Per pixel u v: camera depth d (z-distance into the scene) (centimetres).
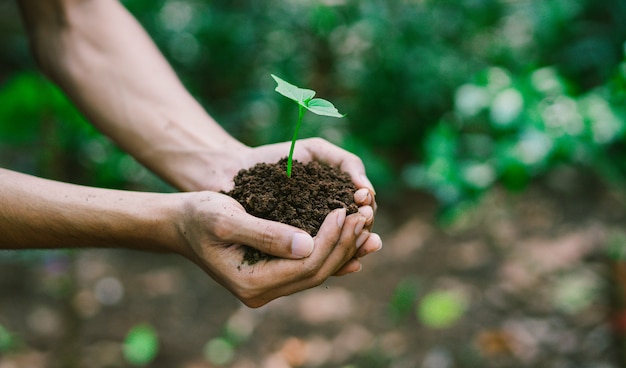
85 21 75
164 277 143
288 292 60
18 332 123
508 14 170
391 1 164
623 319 111
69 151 159
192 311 131
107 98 73
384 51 165
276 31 172
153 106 72
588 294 123
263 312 129
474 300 127
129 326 126
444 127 105
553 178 161
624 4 151
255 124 163
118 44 75
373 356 116
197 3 177
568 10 157
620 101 88
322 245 57
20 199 61
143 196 62
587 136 88
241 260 59
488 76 105
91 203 61
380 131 170
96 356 117
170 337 123
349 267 61
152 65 75
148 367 116
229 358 118
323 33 168
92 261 148
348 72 170
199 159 70
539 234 144
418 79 162
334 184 64
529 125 90
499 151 96
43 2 74
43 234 62
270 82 167
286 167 65
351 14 165
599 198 152
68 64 74
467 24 167
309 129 154
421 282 135
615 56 149
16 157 177
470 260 139
